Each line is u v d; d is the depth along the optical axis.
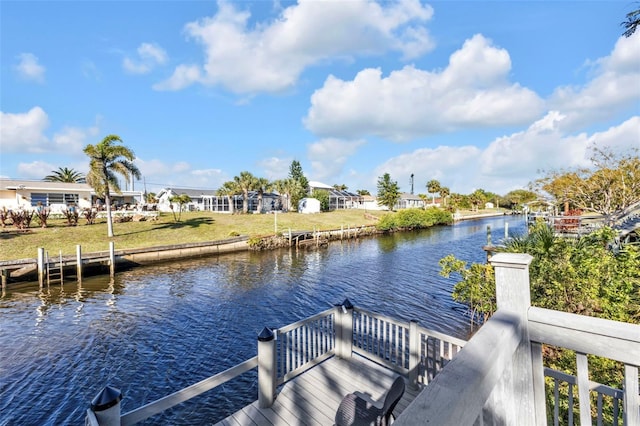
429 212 41.06
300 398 3.81
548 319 1.48
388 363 4.40
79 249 14.45
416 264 18.81
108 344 8.46
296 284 14.57
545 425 1.52
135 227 24.34
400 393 2.52
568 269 5.89
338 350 4.74
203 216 33.38
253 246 23.28
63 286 13.76
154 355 7.93
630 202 11.65
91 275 15.68
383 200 49.78
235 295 12.87
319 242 25.81
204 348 8.34
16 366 7.34
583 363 1.41
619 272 5.60
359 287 14.13
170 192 42.53
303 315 10.84
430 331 3.84
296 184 44.44
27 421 5.65
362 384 4.08
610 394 2.01
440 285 14.41
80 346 8.33
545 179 14.93
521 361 1.51
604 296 5.52
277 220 33.47
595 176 12.59
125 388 6.59
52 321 9.94
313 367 4.48
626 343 1.28
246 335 9.16
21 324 9.70
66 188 28.36
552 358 5.18
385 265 18.61
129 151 19.78
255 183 38.03
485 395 0.99
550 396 4.00
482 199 72.00
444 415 0.77
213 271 16.95
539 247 6.55
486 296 8.02
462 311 10.89
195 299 12.29
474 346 1.12
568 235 9.90
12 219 20.84
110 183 19.89
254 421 3.42
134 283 14.39
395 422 0.73
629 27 5.22
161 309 11.15
